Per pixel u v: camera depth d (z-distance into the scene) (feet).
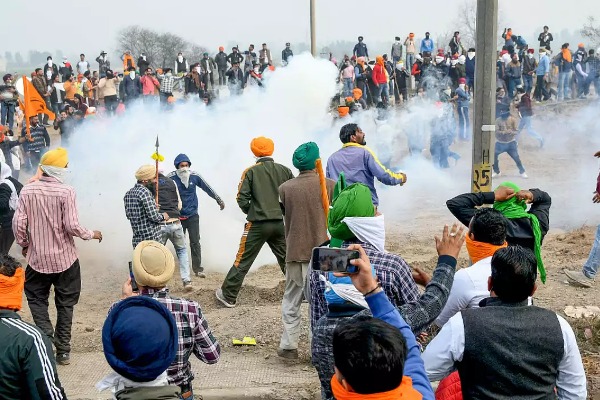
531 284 11.42
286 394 20.22
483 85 22.09
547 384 11.24
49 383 12.47
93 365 23.16
